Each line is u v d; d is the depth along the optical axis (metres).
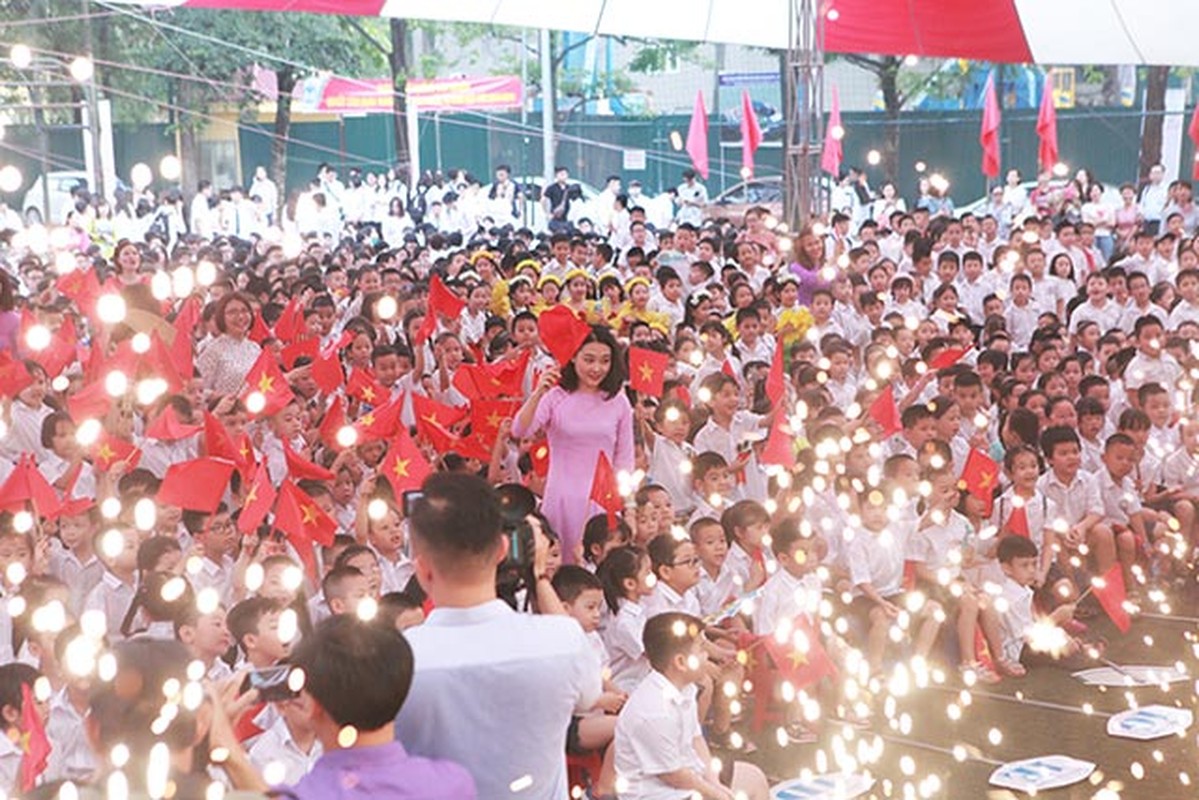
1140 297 13.18
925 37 15.11
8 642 6.02
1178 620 8.85
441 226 24.59
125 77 25.23
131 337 8.30
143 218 22.38
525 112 27.94
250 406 5.66
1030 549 8.12
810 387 9.92
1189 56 15.23
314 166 29.83
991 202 20.16
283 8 14.77
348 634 3.34
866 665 7.40
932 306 13.70
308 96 26.39
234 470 6.68
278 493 6.74
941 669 7.98
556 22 15.82
